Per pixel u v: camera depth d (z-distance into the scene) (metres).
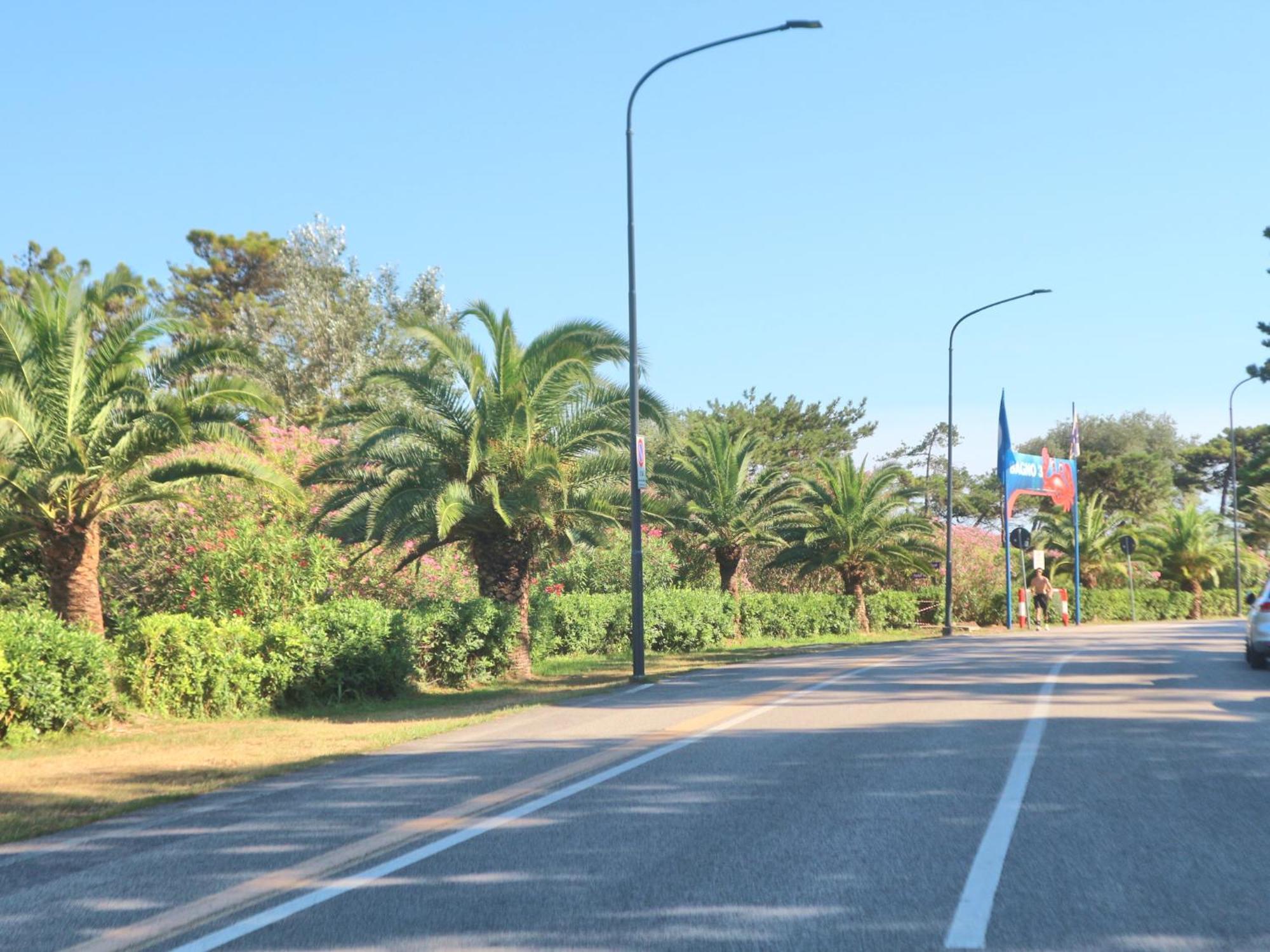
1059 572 53.81
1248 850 6.33
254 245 59.16
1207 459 88.62
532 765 9.81
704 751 10.27
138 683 14.61
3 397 15.62
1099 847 6.41
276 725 14.02
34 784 9.73
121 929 5.29
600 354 20.38
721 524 33.69
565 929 5.15
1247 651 18.47
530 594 23.67
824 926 5.10
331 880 6.08
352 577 23.91
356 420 20.25
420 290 52.94
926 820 7.19
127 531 24.14
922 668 18.78
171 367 17.38
